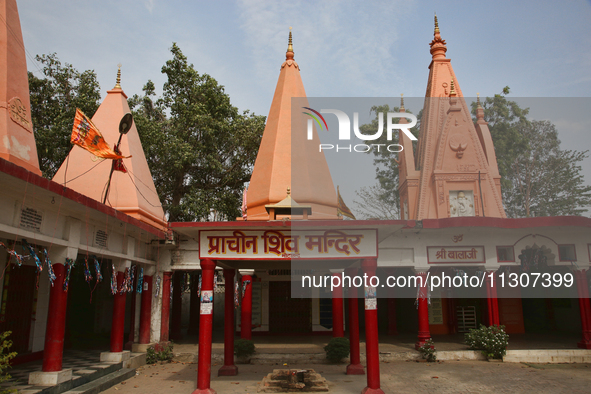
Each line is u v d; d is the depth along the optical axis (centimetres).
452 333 1577
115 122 1343
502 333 1184
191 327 1764
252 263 946
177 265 1309
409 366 1092
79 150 1277
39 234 738
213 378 949
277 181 1459
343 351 1153
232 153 2028
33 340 1072
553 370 1037
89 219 905
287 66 1662
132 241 1139
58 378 766
